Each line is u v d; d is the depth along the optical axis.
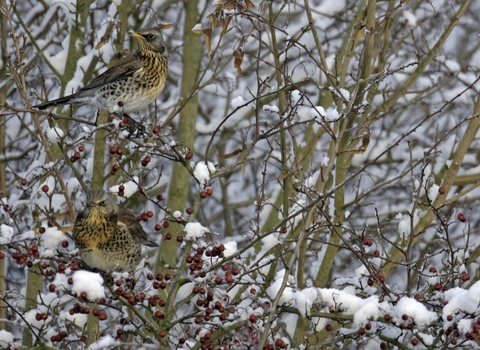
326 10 19.44
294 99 12.43
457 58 20.69
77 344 10.82
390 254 12.90
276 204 16.53
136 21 17.02
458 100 19.06
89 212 10.40
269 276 11.34
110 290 9.20
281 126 11.26
